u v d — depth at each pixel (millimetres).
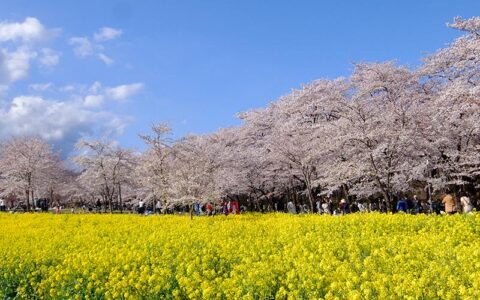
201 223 17625
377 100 28750
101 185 46969
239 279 6766
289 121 34656
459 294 5547
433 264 6617
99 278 7859
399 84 28094
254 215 24484
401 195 31156
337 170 27094
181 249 9953
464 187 25750
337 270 6711
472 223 12047
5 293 8242
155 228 15844
